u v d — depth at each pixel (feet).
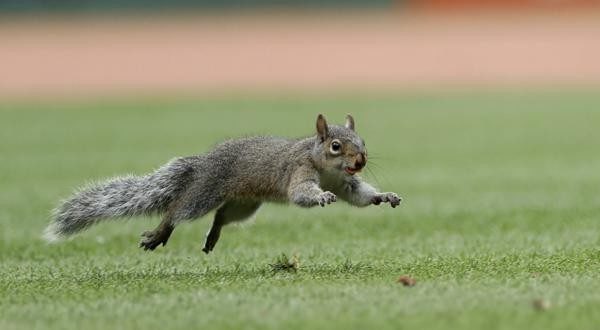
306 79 129.49
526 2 181.98
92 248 38.42
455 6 185.78
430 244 37.68
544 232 40.14
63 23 177.37
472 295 25.00
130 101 113.39
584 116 92.48
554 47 145.07
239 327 22.06
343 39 157.48
